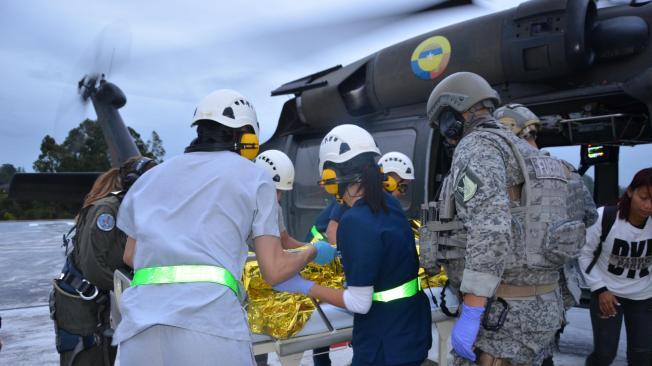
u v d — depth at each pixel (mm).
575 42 3766
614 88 3789
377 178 1908
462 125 1944
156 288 1443
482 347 1780
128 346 1420
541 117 4410
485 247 1600
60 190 8039
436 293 2602
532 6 4016
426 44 4629
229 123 1639
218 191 1525
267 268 1538
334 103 5227
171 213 1508
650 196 2639
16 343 5062
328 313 2275
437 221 1920
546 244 1722
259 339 2137
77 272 2561
